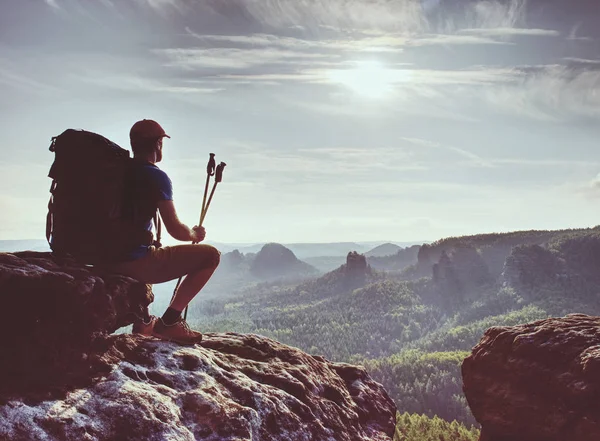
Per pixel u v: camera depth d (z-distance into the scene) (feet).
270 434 9.78
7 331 7.77
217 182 10.87
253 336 12.98
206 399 9.21
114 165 9.03
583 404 12.92
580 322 14.66
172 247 10.02
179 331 10.59
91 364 8.63
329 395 12.46
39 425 7.36
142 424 8.14
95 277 8.73
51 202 9.24
